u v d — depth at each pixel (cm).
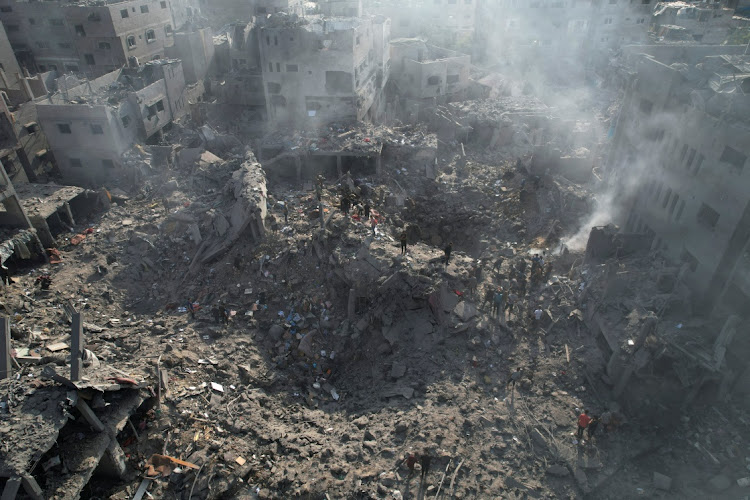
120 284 3147
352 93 4712
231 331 2761
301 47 4512
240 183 3559
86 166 4344
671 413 2212
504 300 2723
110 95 4556
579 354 2497
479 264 3038
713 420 2164
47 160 4722
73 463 1742
